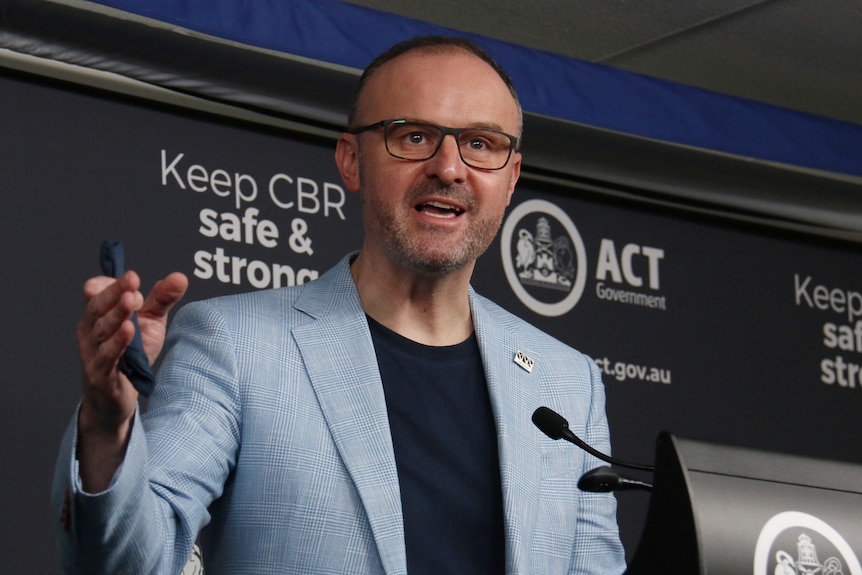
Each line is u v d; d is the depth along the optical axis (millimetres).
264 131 3709
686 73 4867
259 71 3635
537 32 4570
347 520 2088
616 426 4113
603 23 4508
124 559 1781
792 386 4488
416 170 2270
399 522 2094
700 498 1718
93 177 3416
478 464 2256
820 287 4645
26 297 3260
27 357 3227
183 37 3527
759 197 4504
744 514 1727
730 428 4328
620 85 4352
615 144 4254
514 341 2430
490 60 2424
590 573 2326
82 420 1706
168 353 2240
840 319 4648
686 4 4395
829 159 4645
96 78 3445
